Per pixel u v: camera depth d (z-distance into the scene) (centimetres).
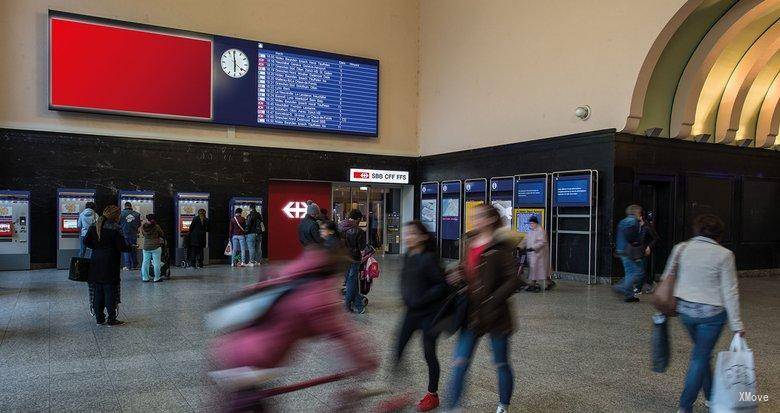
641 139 1202
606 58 1206
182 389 455
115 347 592
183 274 1263
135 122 1435
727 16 1149
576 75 1279
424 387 467
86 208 1249
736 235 1364
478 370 525
